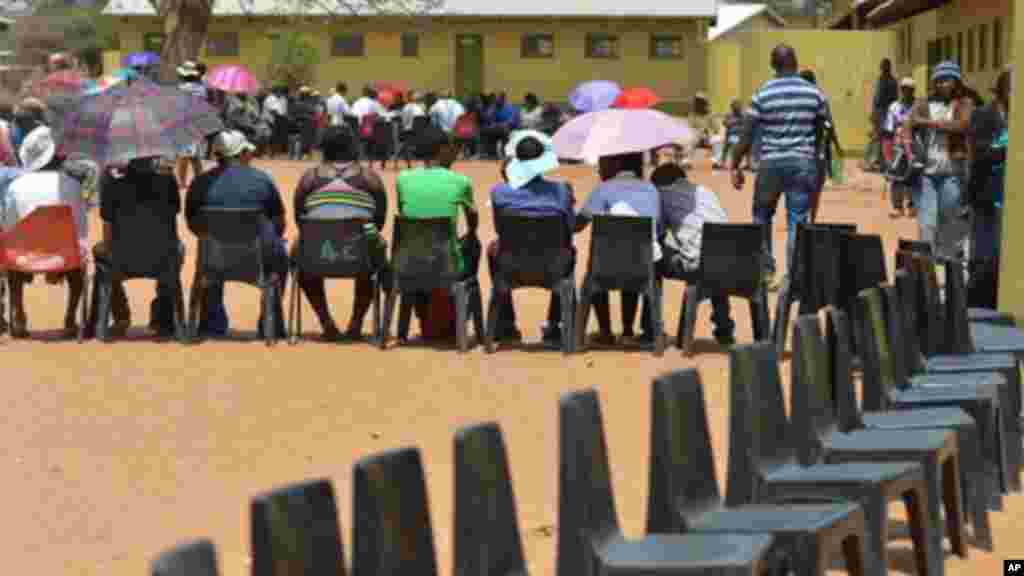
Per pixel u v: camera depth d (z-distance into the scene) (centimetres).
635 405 1323
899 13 4862
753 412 828
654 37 7075
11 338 1652
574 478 674
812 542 728
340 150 1606
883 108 4184
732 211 3234
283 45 6712
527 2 6981
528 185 1567
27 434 1220
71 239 1636
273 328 1608
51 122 1653
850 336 1091
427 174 1595
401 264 1567
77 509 1013
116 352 1567
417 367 1489
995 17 3769
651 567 668
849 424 938
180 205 1645
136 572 884
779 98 1806
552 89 7094
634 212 1554
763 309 1530
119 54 6650
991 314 1356
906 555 929
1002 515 1024
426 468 1109
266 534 524
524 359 1529
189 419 1270
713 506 786
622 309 1641
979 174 1777
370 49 7031
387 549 574
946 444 899
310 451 1166
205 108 1661
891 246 2495
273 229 1622
